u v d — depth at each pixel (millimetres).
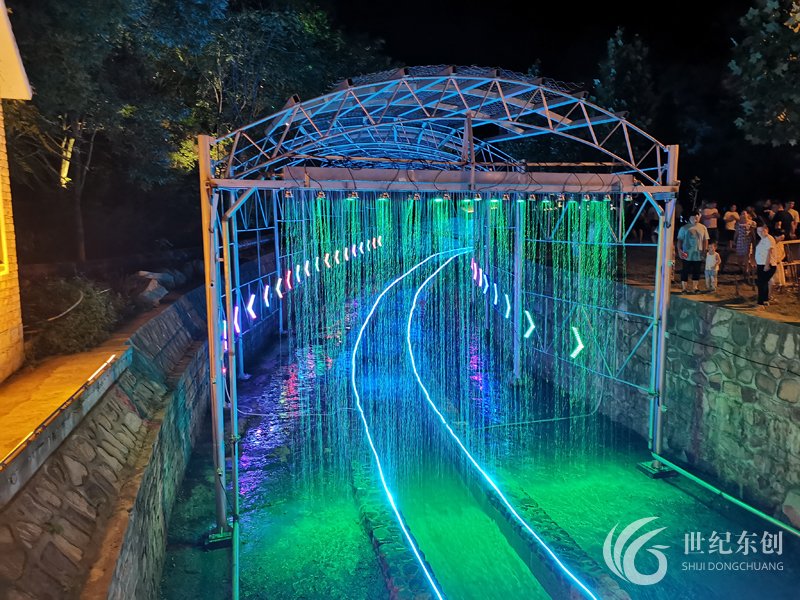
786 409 7875
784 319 8227
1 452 4605
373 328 20047
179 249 20750
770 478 8164
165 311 11953
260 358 16859
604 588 6258
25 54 9828
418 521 8406
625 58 19828
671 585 6898
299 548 7562
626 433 11383
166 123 16016
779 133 11812
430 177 8844
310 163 12977
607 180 9438
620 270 14398
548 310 15070
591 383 12961
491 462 9953
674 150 9016
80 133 14547
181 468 9266
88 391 6367
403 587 6352
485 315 19875
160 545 7004
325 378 14852
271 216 26938
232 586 6711
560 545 7109
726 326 9000
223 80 20188
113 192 19828
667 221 9180
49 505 4668
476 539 8039
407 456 10305
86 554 4586
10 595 3629
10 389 6441
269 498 8828
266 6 22062
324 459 10148
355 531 7934
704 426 9508
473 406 12828
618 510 8516
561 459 10117
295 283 22734
